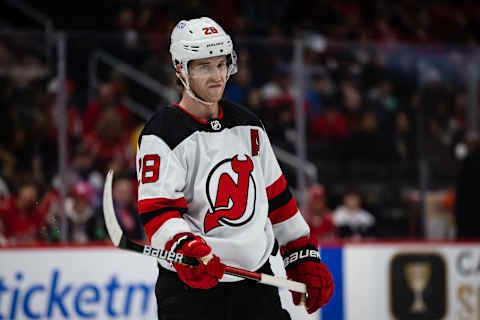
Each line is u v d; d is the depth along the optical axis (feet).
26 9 65.57
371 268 37.45
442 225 44.52
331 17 69.82
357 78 43.96
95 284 34.68
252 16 67.97
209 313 17.71
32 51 40.04
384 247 37.68
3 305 33.91
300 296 18.85
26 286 34.17
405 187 44.39
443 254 38.27
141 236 39.75
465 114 45.52
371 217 43.65
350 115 43.80
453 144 45.14
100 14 66.44
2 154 38.81
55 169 39.45
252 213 17.93
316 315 36.58
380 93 44.32
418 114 44.91
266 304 18.19
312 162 42.88
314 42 43.19
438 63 45.24
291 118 42.70
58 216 38.70
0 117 39.24
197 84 17.49
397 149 44.52
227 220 17.62
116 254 34.94
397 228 43.98
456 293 38.34
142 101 41.75
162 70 42.04
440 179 44.88
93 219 39.27
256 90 42.42
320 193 42.09
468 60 45.52
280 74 42.68
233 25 64.39
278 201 18.99
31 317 34.14
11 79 39.70
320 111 43.11
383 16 72.49
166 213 16.80
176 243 16.30
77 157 39.91
